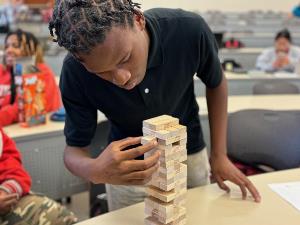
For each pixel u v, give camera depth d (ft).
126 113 3.77
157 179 2.94
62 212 4.83
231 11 21.34
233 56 15.39
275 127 6.04
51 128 6.56
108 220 3.39
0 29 15.89
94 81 3.49
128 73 2.70
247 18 20.34
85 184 7.10
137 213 3.51
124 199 4.36
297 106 8.46
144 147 2.77
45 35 14.87
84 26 2.49
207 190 3.93
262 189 3.93
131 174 2.77
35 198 4.85
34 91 6.57
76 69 3.49
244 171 6.21
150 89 3.57
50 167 6.61
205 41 3.77
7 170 4.86
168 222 3.01
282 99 9.16
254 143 6.09
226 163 4.00
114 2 2.58
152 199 3.05
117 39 2.55
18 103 6.71
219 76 4.09
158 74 3.55
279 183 4.07
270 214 3.46
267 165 6.13
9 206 4.54
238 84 11.09
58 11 2.63
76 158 3.51
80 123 3.79
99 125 6.63
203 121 6.93
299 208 3.56
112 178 2.84
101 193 7.66
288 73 12.29
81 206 8.79
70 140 3.81
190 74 3.86
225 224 3.29
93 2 2.54
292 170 4.44
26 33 7.89
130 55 2.69
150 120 2.93
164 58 3.51
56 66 12.06
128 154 2.74
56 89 7.40
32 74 6.56
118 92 3.54
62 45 2.70
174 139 2.87
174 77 3.70
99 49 2.54
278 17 20.75
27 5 18.49
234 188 3.96
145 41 3.08
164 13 3.61
